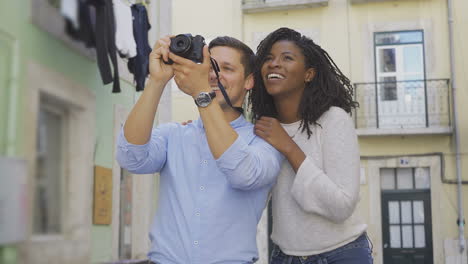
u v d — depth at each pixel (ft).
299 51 6.41
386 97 35.22
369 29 35.55
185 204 5.02
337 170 5.91
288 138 5.79
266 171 5.05
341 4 35.86
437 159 33.96
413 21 35.19
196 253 4.88
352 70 35.47
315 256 6.14
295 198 5.84
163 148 5.37
